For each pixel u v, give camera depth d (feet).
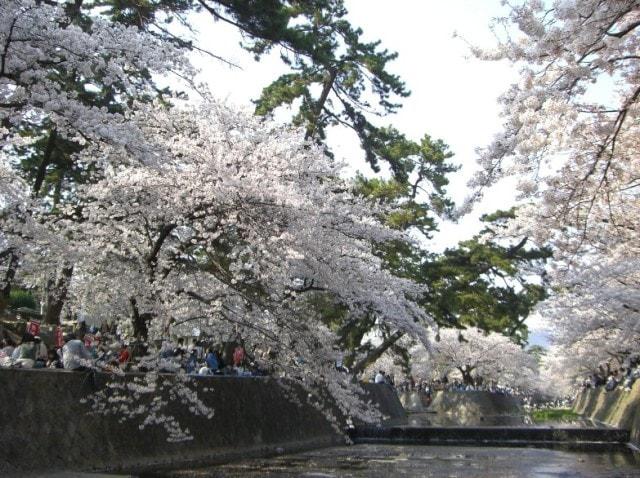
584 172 29.32
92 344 47.60
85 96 52.26
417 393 129.80
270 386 57.93
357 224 48.52
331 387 44.98
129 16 55.21
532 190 26.84
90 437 36.35
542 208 28.81
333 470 44.62
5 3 27.12
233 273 44.34
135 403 39.96
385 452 57.36
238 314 46.39
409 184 91.91
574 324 67.31
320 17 79.15
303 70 82.69
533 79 23.90
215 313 46.75
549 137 24.27
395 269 84.58
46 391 34.47
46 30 28.66
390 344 87.35
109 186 40.11
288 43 60.90
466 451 59.06
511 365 160.86
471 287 96.63
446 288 92.58
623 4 21.12
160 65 31.81
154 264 42.86
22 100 29.73
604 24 21.72
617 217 35.83
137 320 43.70
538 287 105.60
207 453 45.34
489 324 97.30
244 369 60.39
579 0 20.97
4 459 30.76
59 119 30.17
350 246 50.60
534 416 116.98
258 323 46.96
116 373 37.76
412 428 68.49
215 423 47.88
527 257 111.24
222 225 42.09
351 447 61.77
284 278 46.03
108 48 31.53
